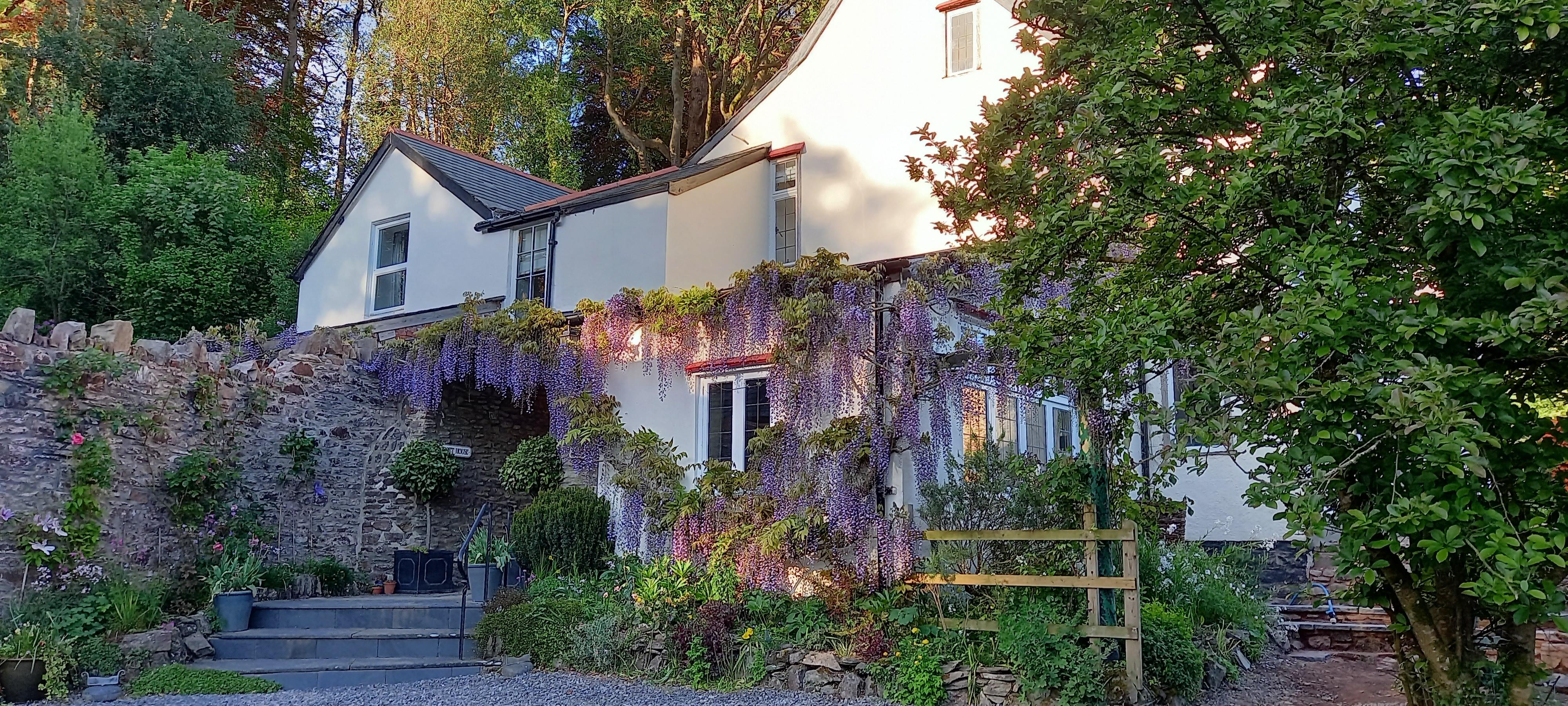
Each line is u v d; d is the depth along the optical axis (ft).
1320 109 13.99
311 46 82.79
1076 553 22.89
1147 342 15.16
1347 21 14.40
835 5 43.01
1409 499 12.48
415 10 69.10
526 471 34.58
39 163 46.96
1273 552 32.83
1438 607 15.03
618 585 28.48
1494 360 13.80
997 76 38.75
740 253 41.47
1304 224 15.23
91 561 25.90
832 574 24.49
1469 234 13.23
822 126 42.70
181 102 57.98
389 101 73.46
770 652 23.85
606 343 31.30
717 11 66.54
